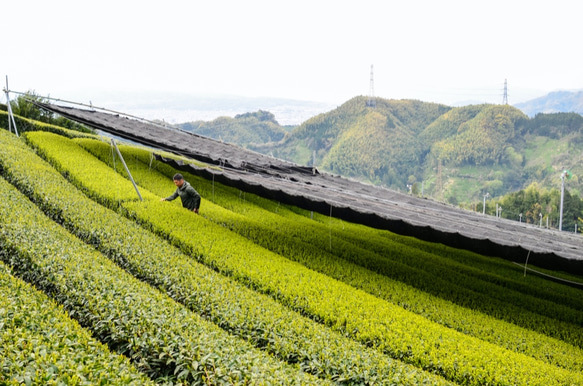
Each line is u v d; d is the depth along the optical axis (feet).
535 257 58.54
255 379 32.50
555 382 43.70
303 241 85.87
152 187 96.94
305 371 39.58
